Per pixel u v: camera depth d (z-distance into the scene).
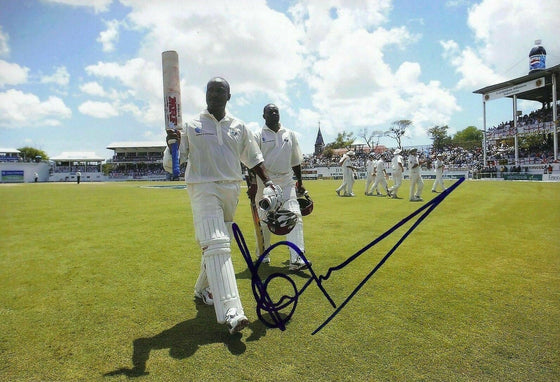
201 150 3.16
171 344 2.75
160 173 70.69
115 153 82.25
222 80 3.20
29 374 2.36
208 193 3.14
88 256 5.42
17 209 11.95
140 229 7.77
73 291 3.92
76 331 2.98
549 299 3.54
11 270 4.70
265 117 5.02
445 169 40.69
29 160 73.81
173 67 3.12
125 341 2.80
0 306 3.50
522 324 3.01
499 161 38.56
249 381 2.26
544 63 35.56
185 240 6.59
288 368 2.40
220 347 2.70
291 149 5.10
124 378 2.31
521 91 35.28
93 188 28.31
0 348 2.70
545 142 39.25
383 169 16.95
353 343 2.73
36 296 3.77
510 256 5.15
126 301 3.63
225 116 3.31
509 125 39.00
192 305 3.52
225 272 2.94
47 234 7.23
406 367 2.40
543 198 13.88
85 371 2.39
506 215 9.25
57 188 28.47
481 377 2.28
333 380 2.26
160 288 4.01
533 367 2.38
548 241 6.12
